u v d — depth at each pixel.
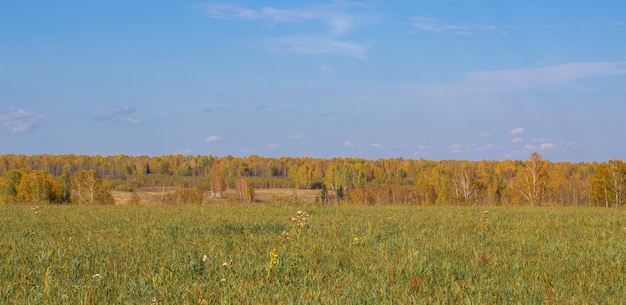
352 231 14.73
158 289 7.58
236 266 9.05
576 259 10.27
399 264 9.19
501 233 14.70
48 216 19.92
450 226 16.70
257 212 22.14
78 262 9.34
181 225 16.33
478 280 8.42
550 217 20.30
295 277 8.48
